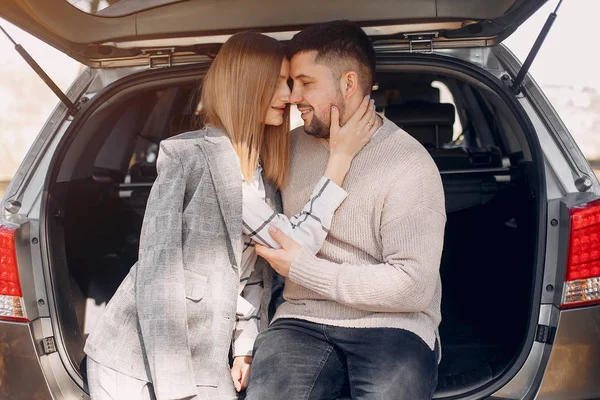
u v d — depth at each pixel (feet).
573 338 6.34
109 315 6.03
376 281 5.88
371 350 6.05
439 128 10.75
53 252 7.18
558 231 6.56
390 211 6.11
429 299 6.00
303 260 6.06
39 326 6.88
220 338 5.90
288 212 6.81
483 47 7.56
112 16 7.26
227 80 6.20
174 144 6.15
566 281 6.35
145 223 5.91
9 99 36.06
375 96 12.05
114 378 5.89
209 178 6.00
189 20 7.27
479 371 6.73
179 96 11.22
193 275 5.87
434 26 7.21
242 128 6.20
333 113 6.38
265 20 7.25
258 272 6.86
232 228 5.93
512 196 8.76
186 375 5.58
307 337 6.36
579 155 6.86
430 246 5.96
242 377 6.59
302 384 6.17
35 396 6.79
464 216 9.96
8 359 6.77
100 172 9.83
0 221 6.89
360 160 6.36
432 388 6.07
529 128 6.97
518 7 6.84
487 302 9.52
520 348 6.57
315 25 6.63
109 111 8.06
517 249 8.02
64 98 7.45
